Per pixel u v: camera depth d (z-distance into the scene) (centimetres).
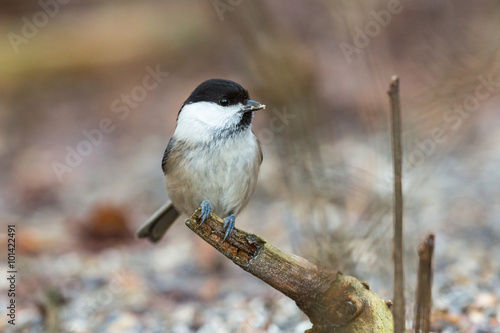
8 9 2086
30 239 1010
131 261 954
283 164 708
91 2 2155
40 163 1466
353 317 433
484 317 654
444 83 1114
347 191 748
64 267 928
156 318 748
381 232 665
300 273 444
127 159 1480
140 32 1962
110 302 794
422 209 987
